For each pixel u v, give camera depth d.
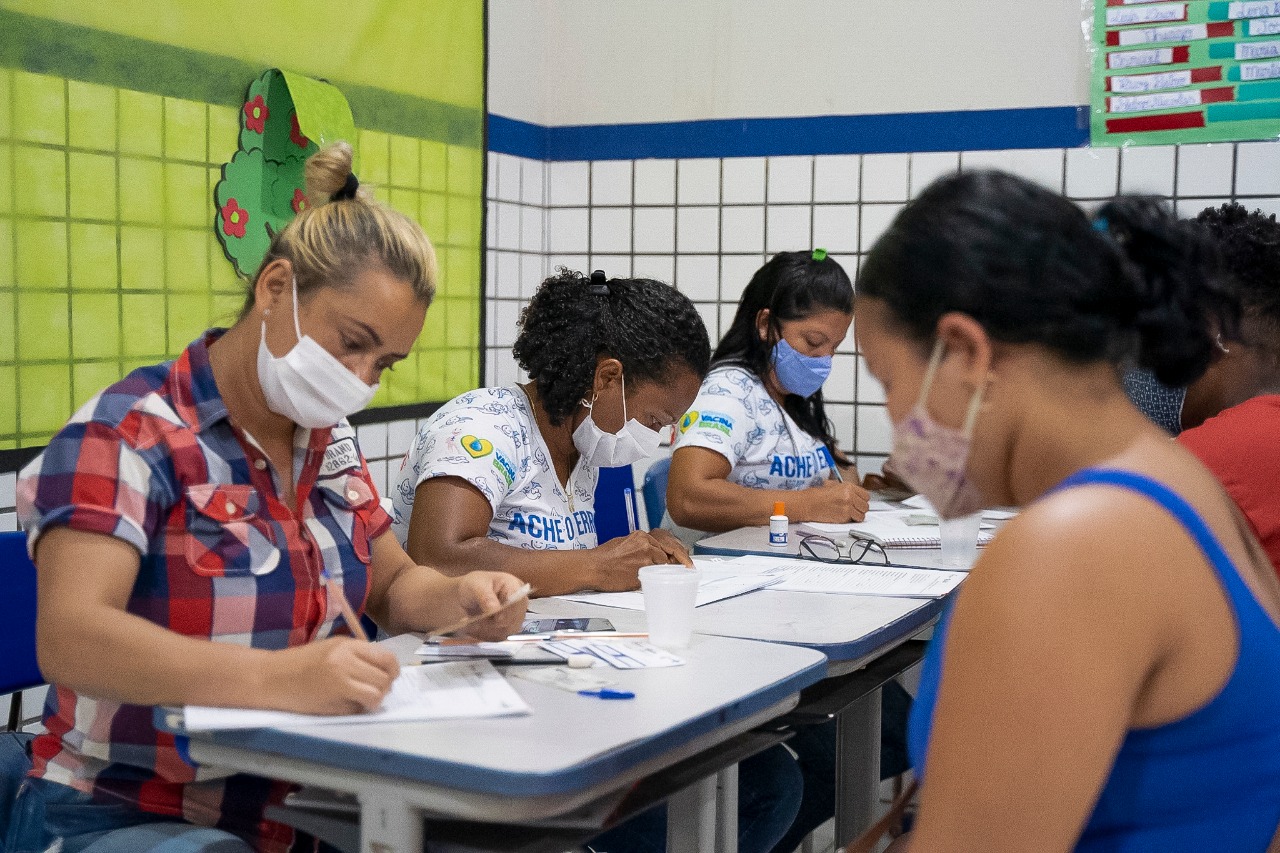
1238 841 0.87
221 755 1.27
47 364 2.45
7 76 2.32
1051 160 3.68
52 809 1.50
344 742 1.17
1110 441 0.92
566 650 1.57
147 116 2.64
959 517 1.03
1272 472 1.59
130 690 1.30
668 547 2.22
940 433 0.94
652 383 2.18
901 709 2.52
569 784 1.10
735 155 4.01
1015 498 0.97
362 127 3.31
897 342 0.95
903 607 1.95
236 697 1.27
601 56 4.15
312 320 1.46
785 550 2.55
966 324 0.90
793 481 3.14
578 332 2.14
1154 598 0.82
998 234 0.90
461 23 3.71
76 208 2.49
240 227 2.90
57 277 2.46
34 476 1.40
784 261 3.05
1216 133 3.51
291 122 3.04
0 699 2.44
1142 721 0.86
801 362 3.04
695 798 1.56
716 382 3.06
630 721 1.25
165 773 1.50
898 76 3.81
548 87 4.23
